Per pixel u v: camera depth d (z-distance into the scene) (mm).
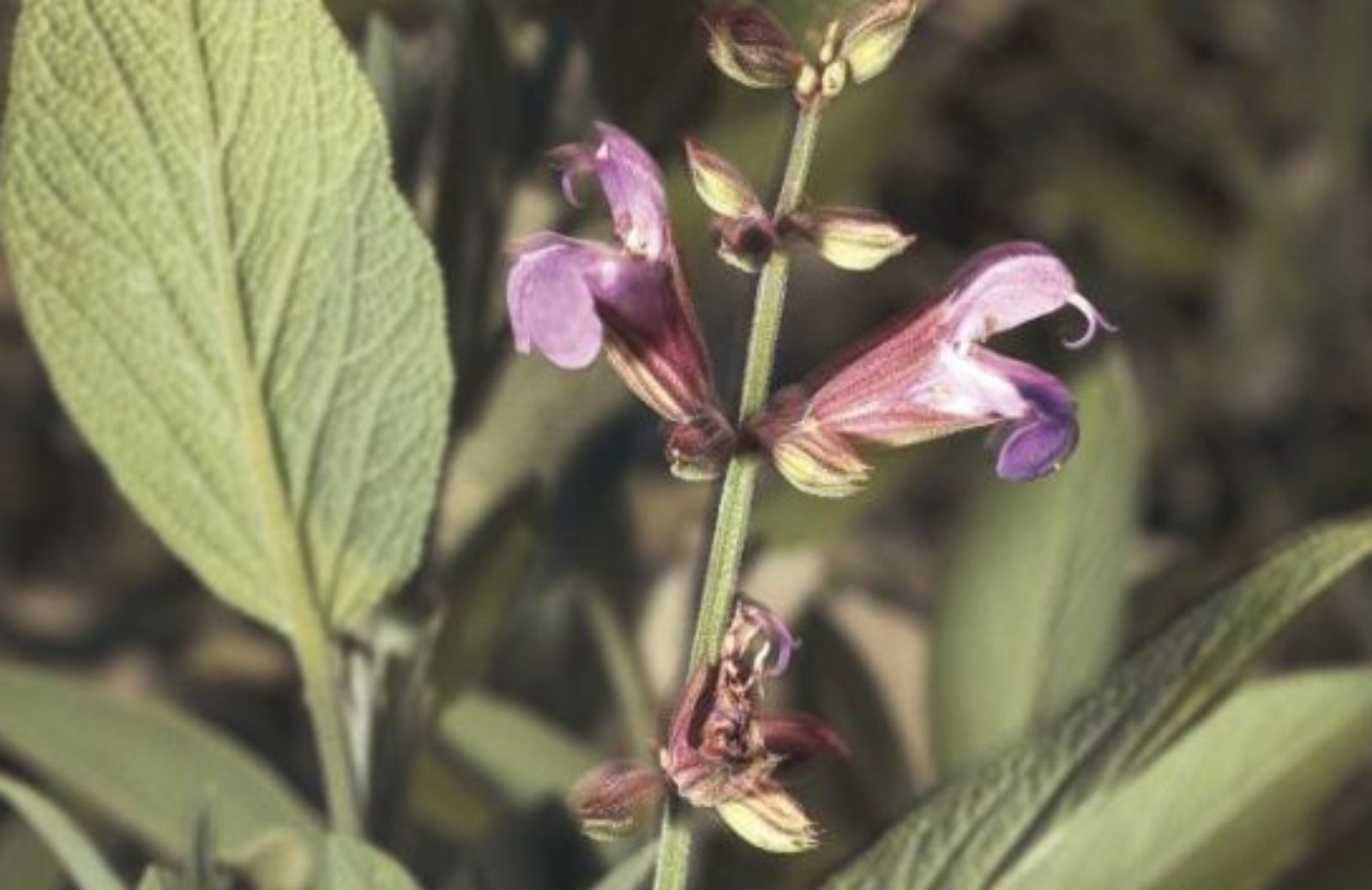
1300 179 896
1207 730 521
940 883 483
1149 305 894
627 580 610
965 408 448
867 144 667
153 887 485
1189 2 922
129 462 502
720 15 446
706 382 448
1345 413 872
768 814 440
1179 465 861
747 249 443
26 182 485
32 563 858
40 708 579
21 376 890
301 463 502
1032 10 923
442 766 604
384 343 495
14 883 605
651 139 543
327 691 518
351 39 571
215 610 787
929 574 806
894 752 608
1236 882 520
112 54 477
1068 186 909
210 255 489
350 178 485
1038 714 574
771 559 634
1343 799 593
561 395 614
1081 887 511
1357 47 890
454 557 545
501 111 535
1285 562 475
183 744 577
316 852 560
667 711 456
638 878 484
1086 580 583
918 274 961
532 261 442
